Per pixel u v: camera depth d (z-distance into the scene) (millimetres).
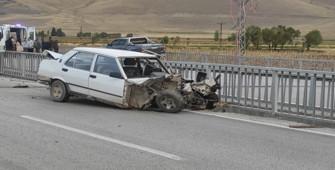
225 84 11164
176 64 12469
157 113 10312
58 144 7203
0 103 11125
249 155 6793
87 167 6023
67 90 11391
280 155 6840
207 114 10375
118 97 10484
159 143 7395
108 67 10781
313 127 9148
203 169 6035
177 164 6238
